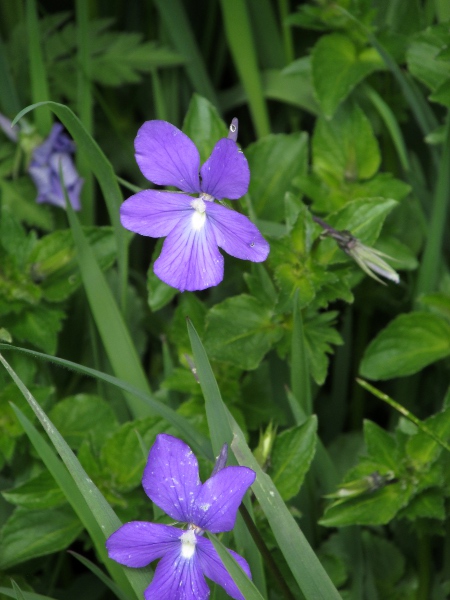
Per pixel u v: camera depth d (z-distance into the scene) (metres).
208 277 0.28
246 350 0.34
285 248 0.34
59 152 0.38
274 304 0.34
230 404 0.36
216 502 0.27
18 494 0.33
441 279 0.37
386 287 0.39
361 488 0.32
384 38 0.38
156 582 0.27
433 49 0.37
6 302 0.35
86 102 0.38
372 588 0.36
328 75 0.37
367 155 0.37
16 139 0.38
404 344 0.36
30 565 0.35
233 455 0.29
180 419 0.31
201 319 0.36
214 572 0.27
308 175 0.38
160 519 0.29
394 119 0.38
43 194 0.38
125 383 0.30
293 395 0.32
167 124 0.28
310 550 0.28
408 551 0.37
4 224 0.36
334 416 0.39
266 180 0.38
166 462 0.27
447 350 0.36
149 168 0.28
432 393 0.39
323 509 0.37
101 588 0.37
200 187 0.29
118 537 0.27
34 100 0.38
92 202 0.39
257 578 0.30
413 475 0.33
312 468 0.35
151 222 0.28
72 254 0.35
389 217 0.38
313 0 0.39
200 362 0.28
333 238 0.32
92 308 0.34
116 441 0.34
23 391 0.28
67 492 0.30
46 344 0.36
